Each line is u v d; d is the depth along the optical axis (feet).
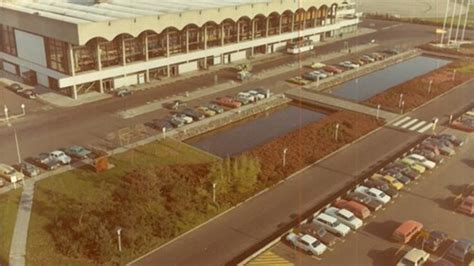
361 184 138.62
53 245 113.39
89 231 113.80
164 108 197.67
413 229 115.55
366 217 123.95
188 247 113.70
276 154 157.48
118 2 261.24
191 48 248.93
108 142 167.12
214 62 257.96
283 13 278.67
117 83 219.61
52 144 165.99
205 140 172.65
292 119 192.85
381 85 233.55
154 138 170.40
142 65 223.92
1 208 128.26
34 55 226.58
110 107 199.11
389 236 117.08
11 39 239.91
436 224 121.70
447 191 136.67
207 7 244.83
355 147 165.17
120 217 117.91
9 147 163.94
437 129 179.32
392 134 175.42
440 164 152.25
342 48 298.97
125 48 220.84
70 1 266.98
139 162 152.66
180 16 226.58
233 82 231.09
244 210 128.47
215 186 131.95
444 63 273.75
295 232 117.50
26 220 123.13
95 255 109.40
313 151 161.07
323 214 121.90
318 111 201.77
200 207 128.06
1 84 227.61
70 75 206.18
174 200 129.39
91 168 149.79
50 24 207.41
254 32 275.80
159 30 221.25
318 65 255.29
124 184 136.46
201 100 206.39
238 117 189.47
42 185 140.15
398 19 385.29
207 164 150.92
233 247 113.80
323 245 111.75
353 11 355.36
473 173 146.61
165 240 115.85
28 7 241.96
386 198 130.52
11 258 108.68
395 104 202.90
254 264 107.45
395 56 281.74
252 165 139.03
